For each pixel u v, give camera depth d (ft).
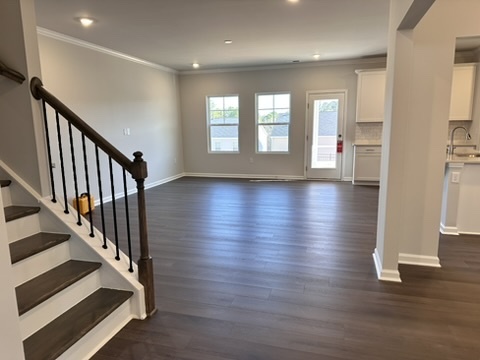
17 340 4.03
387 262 9.05
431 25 9.09
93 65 17.26
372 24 14.11
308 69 23.71
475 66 18.70
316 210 16.21
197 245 11.74
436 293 8.36
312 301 8.04
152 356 6.19
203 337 6.73
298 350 6.32
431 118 9.44
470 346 6.40
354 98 23.20
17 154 7.61
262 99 25.26
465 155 15.46
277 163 25.64
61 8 11.58
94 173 17.58
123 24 13.56
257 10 12.19
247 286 8.81
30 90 7.32
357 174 22.62
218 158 26.89
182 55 20.11
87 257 7.43
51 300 6.20
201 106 26.45
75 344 5.87
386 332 6.83
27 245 6.77
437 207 9.73
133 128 20.81
